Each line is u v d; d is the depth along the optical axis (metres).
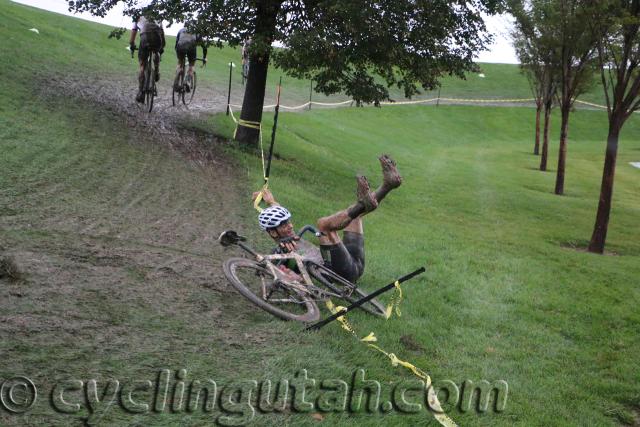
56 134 12.56
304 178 16.88
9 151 10.40
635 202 26.64
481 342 7.38
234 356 4.98
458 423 5.03
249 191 12.35
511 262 12.37
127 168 11.67
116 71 26.27
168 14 16.44
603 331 8.71
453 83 77.88
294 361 5.08
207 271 7.10
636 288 11.73
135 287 6.12
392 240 12.42
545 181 30.00
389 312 6.90
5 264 5.62
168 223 8.88
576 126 66.56
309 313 6.20
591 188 29.48
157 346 4.89
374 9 15.56
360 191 6.75
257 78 18.14
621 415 6.15
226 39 16.11
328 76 17.78
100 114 16.08
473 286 9.96
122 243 7.52
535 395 6.11
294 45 15.41
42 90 16.83
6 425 3.48
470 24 18.16
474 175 29.44
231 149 16.89
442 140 51.03
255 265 6.46
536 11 23.42
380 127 47.22
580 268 12.93
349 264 7.16
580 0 16.23
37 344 4.48
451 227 16.17
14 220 7.47
